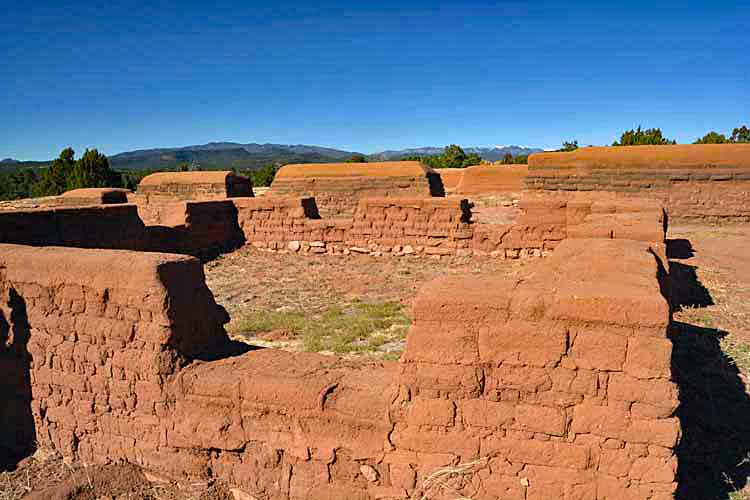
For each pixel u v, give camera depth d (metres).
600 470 3.70
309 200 16.84
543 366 3.74
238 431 4.55
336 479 4.33
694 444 5.00
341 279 12.59
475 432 3.93
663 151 22.75
